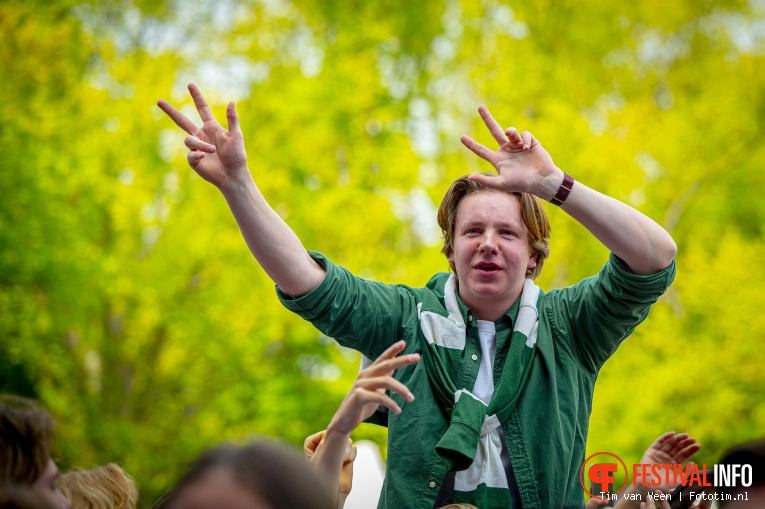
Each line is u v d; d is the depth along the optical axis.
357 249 16.23
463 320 4.34
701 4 18.02
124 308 17.55
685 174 17.20
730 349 15.61
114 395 17.70
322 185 17.14
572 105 17.38
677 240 17.11
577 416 4.30
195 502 1.92
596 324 4.32
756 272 16.02
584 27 17.92
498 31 17.92
